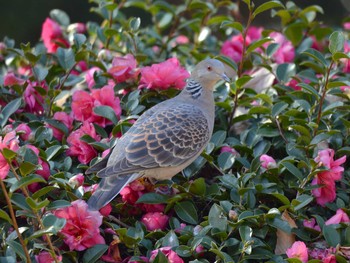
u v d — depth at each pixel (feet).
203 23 40.52
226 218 25.17
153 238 26.14
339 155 29.37
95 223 24.52
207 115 29.25
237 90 30.27
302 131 28.27
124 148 26.96
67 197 26.58
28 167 23.98
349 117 31.27
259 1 53.88
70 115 30.83
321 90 31.12
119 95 31.99
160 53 38.19
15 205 25.50
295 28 37.50
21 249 23.22
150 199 26.58
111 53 37.35
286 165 26.84
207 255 25.73
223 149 29.25
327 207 27.76
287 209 26.43
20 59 37.52
